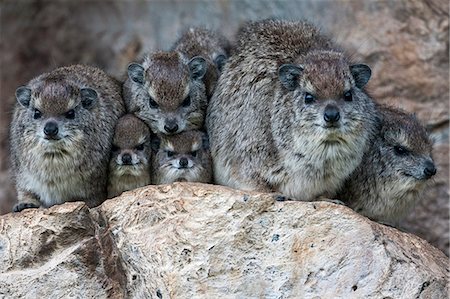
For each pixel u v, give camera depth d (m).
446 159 18.06
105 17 22.73
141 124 14.80
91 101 14.45
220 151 14.42
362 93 13.88
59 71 15.31
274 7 19.92
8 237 13.07
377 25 18.73
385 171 14.50
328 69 13.57
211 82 15.55
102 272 12.85
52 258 12.94
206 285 12.04
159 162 14.71
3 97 22.59
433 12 18.48
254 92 14.10
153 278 12.28
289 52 14.27
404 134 14.53
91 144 14.29
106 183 14.65
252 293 12.07
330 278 12.09
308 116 13.34
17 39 23.34
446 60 18.34
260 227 12.39
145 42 21.86
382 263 12.09
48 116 14.08
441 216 18.06
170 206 12.65
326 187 13.82
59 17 23.27
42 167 14.12
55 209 13.09
